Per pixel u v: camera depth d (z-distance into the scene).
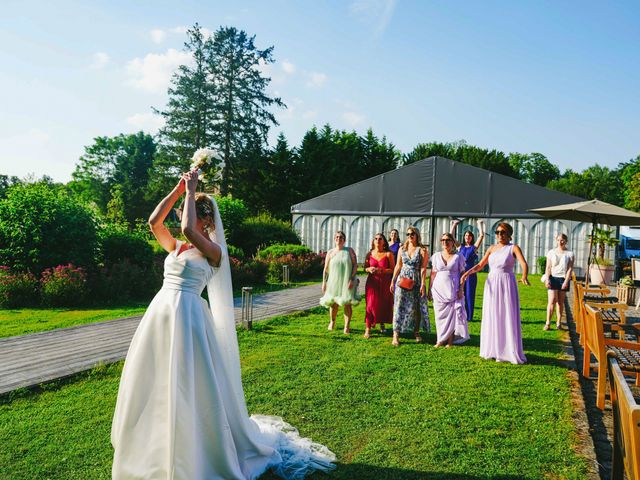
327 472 3.10
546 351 6.63
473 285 8.99
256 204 39.56
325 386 4.91
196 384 2.72
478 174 21.14
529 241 20.36
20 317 9.04
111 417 4.05
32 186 12.32
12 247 11.21
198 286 2.88
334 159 40.78
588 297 8.49
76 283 10.51
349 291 7.59
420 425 3.92
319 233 23.97
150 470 2.57
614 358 3.11
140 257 12.75
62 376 5.11
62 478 3.03
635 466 1.98
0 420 3.98
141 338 2.74
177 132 38.81
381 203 22.73
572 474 3.12
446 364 5.85
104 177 62.16
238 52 39.72
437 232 21.86
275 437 3.42
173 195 3.06
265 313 9.52
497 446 3.55
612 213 8.79
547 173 76.62
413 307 6.86
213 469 2.73
